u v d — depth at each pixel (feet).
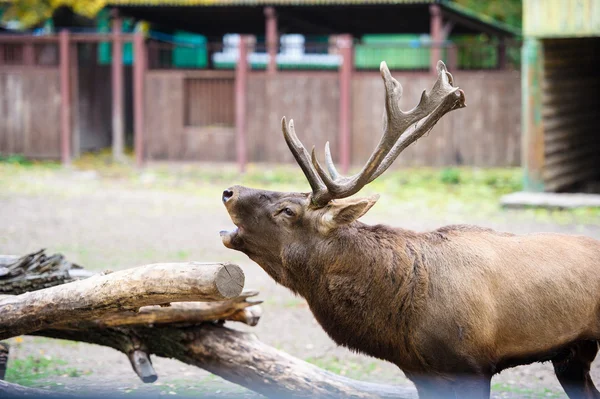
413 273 20.21
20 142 92.89
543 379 28.48
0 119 92.99
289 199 21.08
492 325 20.04
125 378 27.78
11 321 21.26
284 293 40.98
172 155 90.02
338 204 20.31
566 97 76.07
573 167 78.54
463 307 19.84
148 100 89.81
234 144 88.79
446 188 76.95
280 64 112.16
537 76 69.00
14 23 115.44
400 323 20.21
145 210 64.90
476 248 20.61
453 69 85.25
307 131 87.10
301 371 23.58
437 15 88.28
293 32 115.24
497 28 98.68
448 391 20.27
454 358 19.85
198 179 82.84
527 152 70.03
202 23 110.83
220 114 88.84
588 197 67.51
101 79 104.63
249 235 21.43
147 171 87.76
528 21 67.51
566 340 20.81
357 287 20.39
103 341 25.29
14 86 92.32
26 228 55.67
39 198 69.26
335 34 116.88
